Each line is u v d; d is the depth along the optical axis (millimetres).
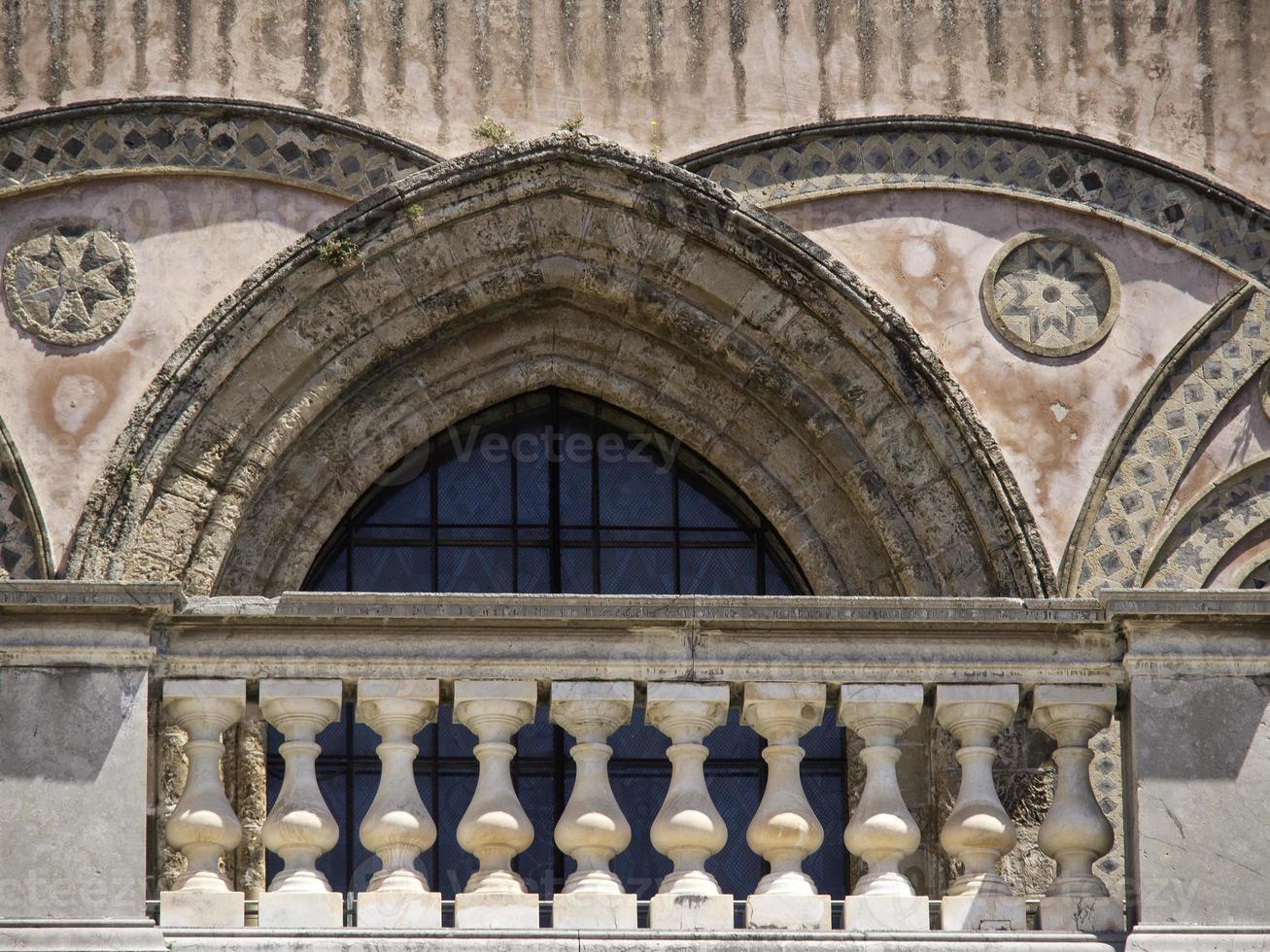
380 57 18562
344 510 18094
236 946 12805
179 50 18406
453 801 17812
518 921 13172
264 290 17734
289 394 17859
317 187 18203
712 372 18500
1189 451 18125
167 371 17531
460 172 17969
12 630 13141
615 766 18016
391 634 13523
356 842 17594
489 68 18609
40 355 17734
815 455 18391
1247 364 18344
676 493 18703
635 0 18844
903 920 13352
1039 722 13859
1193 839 13328
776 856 13586
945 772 17141
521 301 18391
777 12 18906
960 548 17797
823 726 18188
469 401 18438
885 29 18938
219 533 17500
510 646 13531
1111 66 18984
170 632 13422
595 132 18547
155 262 18000
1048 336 18328
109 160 18141
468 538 18469
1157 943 13117
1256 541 18094
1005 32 18984
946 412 17922
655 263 18188
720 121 18656
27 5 18375
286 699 13391
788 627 13672
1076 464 18047
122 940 12664
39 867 12812
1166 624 13656
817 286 18094
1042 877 16875
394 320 18094
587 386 18594
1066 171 18688
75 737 13023
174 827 13250
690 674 13570
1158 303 18469
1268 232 18656
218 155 18219
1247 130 18891
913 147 18656
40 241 17969
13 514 17406
